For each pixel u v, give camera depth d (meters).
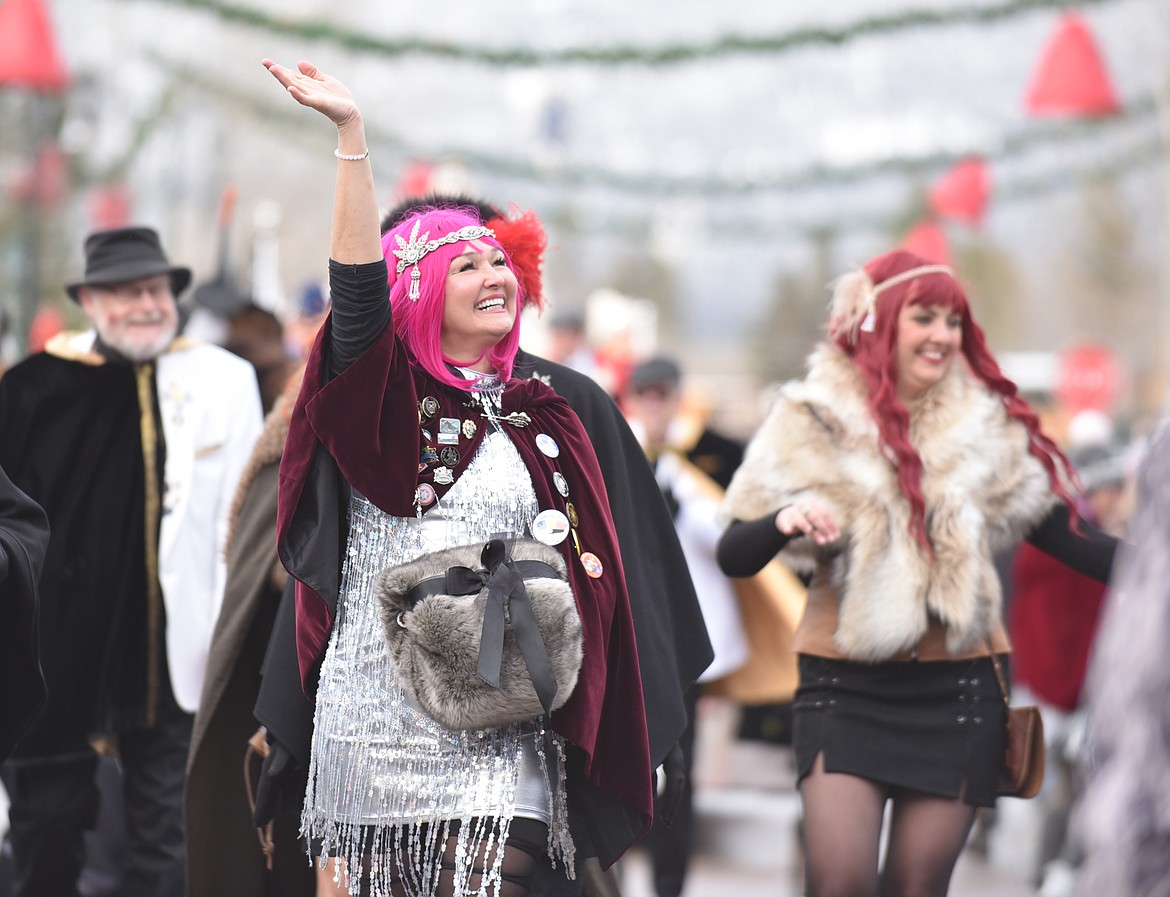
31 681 8.36
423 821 8.23
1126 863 5.13
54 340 12.29
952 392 10.73
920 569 10.24
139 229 12.17
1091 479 17.95
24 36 21.47
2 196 32.25
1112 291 65.56
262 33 22.41
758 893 16.56
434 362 8.53
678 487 16.41
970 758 10.22
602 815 8.70
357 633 8.41
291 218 40.12
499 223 9.14
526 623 8.02
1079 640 15.84
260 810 8.88
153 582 11.84
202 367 12.35
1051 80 22.23
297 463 8.37
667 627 9.38
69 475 11.80
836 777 10.25
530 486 8.56
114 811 13.24
